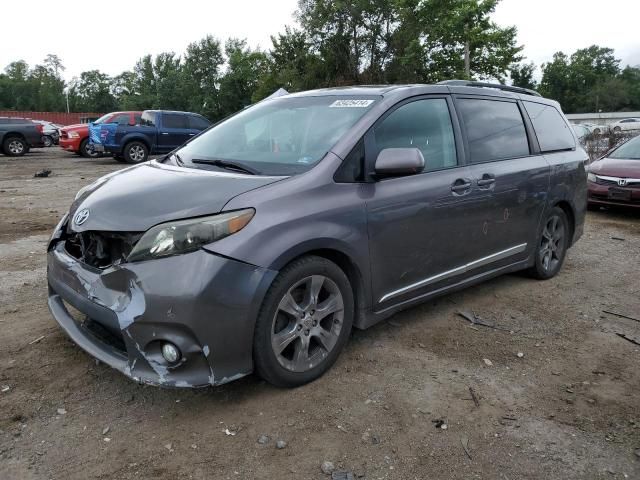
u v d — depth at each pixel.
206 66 59.84
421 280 3.72
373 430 2.72
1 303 4.23
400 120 3.61
